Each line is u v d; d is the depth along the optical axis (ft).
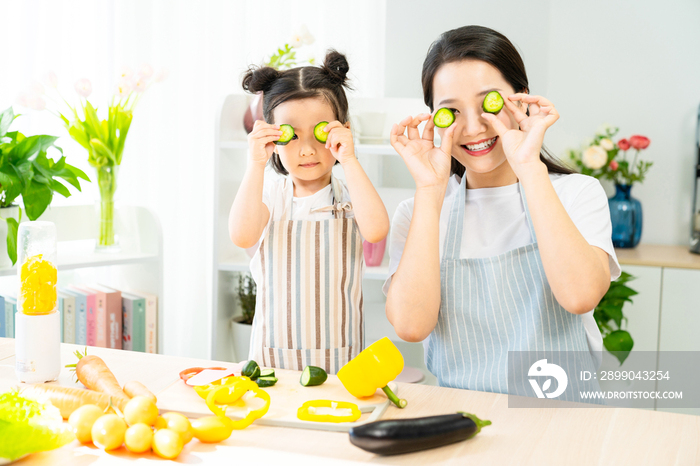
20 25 6.68
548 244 3.23
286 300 4.09
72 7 6.99
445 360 3.57
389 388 2.79
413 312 3.43
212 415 2.57
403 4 8.21
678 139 7.97
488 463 2.22
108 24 7.20
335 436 2.44
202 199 7.94
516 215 3.84
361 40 8.20
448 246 3.69
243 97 6.59
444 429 2.29
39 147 5.58
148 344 6.42
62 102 6.98
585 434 2.48
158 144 7.70
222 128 6.26
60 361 3.18
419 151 3.61
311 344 4.09
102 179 6.28
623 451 2.33
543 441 2.41
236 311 6.88
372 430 2.20
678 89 7.91
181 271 8.00
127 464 2.20
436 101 3.62
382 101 6.96
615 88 8.09
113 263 6.12
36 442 2.13
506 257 3.49
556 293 3.27
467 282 3.55
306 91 3.89
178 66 7.70
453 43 3.57
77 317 6.07
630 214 7.67
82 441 2.38
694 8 7.75
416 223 3.48
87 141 6.13
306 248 4.10
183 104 7.79
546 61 8.23
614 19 7.99
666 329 6.90
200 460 2.22
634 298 7.00
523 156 3.32
